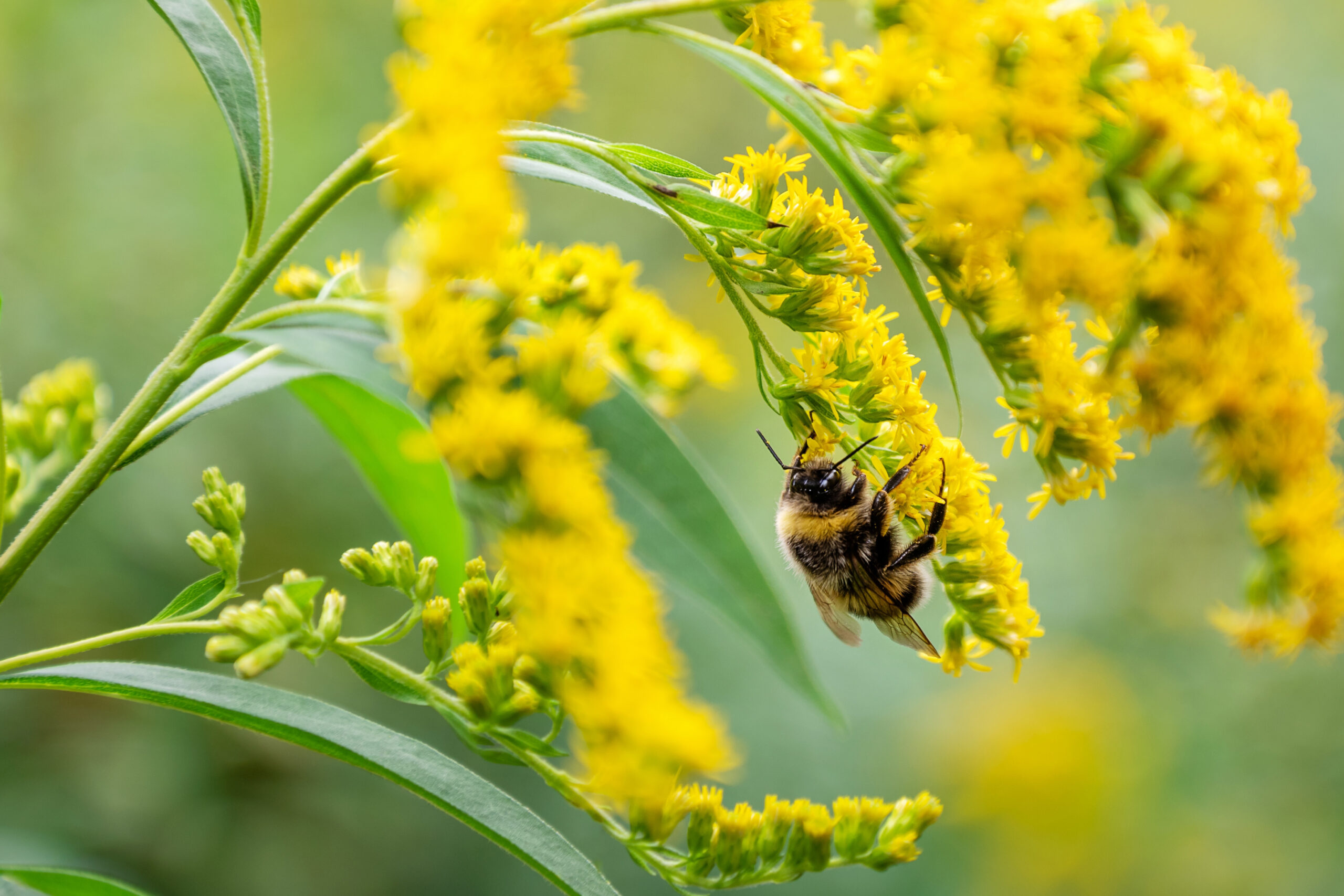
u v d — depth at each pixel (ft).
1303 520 1.15
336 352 1.03
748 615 1.13
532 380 1.01
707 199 1.18
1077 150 1.11
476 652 1.17
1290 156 1.15
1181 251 1.12
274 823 1.55
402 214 1.01
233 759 1.55
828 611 1.32
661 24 1.12
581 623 0.97
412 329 0.99
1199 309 1.10
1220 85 1.14
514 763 1.18
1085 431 1.18
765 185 1.19
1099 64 1.11
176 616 1.19
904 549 1.32
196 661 1.55
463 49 0.99
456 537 1.24
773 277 1.19
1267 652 1.18
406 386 1.02
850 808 1.19
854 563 1.32
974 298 1.18
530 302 1.18
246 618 1.17
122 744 1.54
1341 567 1.15
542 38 1.06
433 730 1.56
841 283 1.19
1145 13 1.12
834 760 1.59
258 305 1.59
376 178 1.11
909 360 1.20
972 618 1.21
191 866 1.52
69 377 1.24
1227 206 1.10
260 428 1.59
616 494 1.13
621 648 0.95
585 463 1.01
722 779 0.98
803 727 1.59
